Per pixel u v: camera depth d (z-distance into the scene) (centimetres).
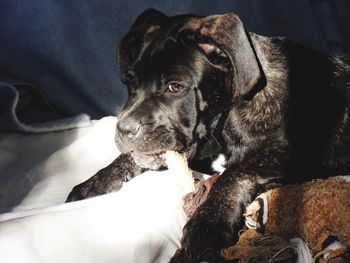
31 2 77
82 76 78
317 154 61
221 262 49
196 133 59
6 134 72
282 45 64
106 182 61
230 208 54
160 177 57
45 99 79
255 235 50
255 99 60
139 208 52
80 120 74
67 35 78
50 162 68
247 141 60
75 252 48
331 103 63
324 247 47
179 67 58
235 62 55
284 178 57
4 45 79
